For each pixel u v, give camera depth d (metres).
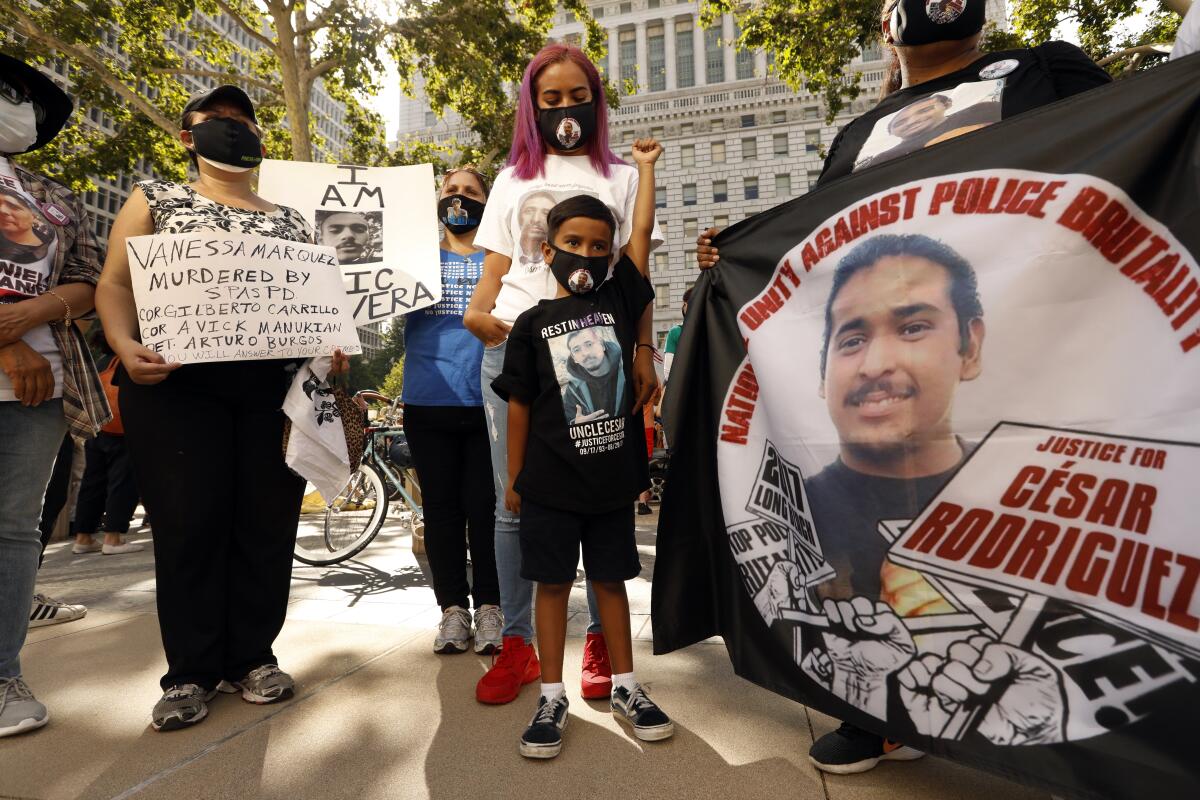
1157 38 11.78
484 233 2.40
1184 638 1.19
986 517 1.44
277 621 2.21
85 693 2.15
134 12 13.70
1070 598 1.32
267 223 2.28
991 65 1.77
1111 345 1.35
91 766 1.67
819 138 43.28
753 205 43.72
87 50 14.20
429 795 1.52
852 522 1.64
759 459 1.95
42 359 1.94
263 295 2.13
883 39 2.03
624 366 2.00
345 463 2.23
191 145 2.25
